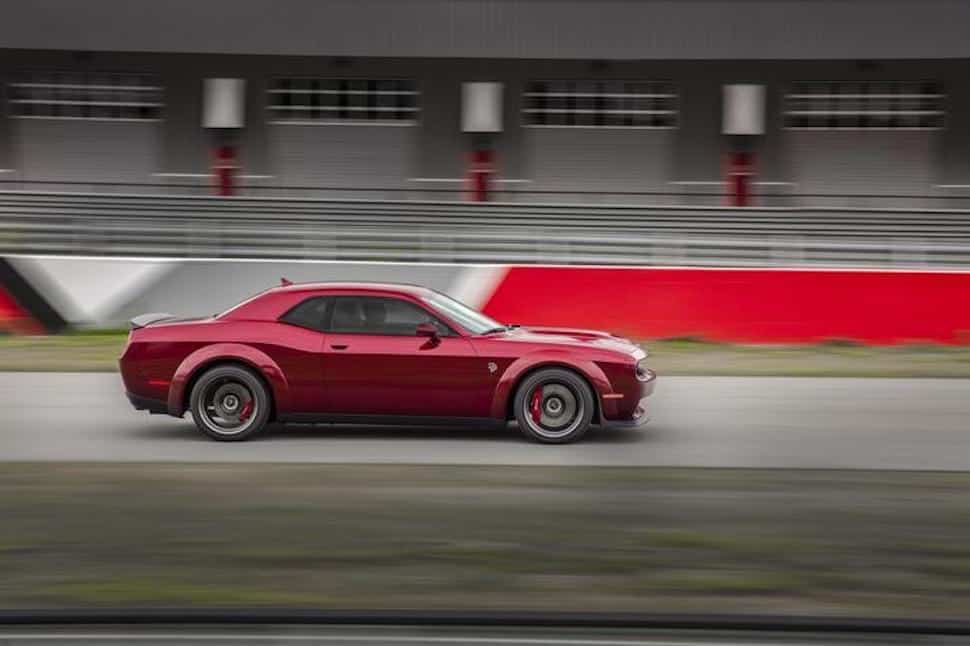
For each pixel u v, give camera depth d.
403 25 35.44
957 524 8.48
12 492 9.34
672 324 22.03
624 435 12.57
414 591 6.79
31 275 22.33
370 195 37.75
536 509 8.86
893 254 28.50
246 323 12.13
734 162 37.09
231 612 5.27
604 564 7.36
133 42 35.50
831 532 8.20
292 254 27.09
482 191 37.47
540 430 12.02
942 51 34.50
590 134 37.38
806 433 12.73
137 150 37.72
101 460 10.89
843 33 34.78
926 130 36.69
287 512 8.73
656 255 28.28
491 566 7.31
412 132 37.56
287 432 12.62
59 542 7.82
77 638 5.17
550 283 22.11
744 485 9.80
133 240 27.17
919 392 16.20
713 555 7.59
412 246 27.64
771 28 34.94
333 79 37.47
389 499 9.20
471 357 11.94
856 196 36.72
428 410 12.02
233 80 37.22
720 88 36.97
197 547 7.71
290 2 35.50
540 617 5.32
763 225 32.53
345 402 12.00
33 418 13.40
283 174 37.72
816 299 21.92
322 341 12.01
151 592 6.72
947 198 36.03
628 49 35.38
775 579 7.07
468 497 9.27
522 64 37.12
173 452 11.38
